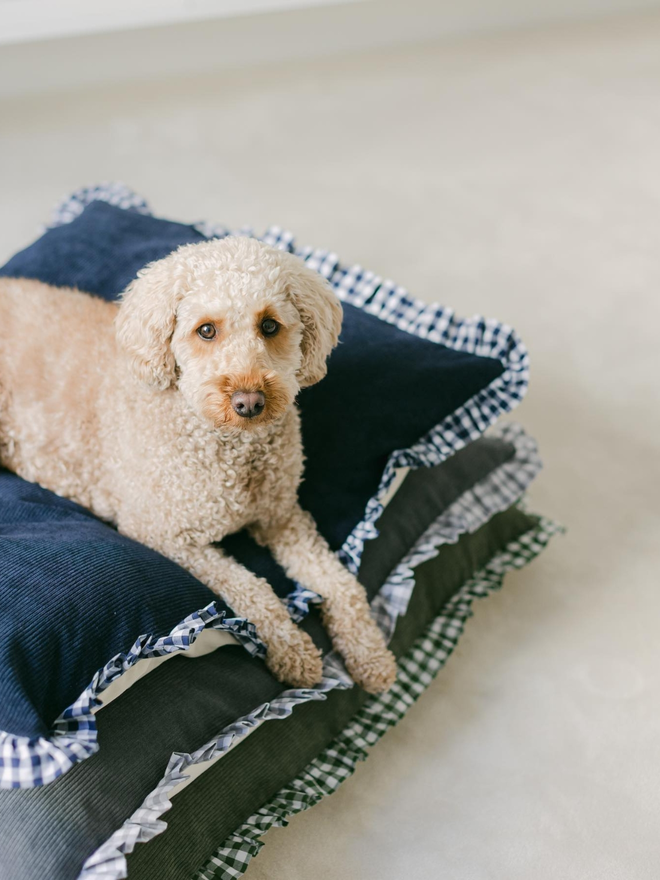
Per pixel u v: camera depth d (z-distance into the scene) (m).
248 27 4.18
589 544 2.08
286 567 1.64
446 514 1.84
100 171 3.53
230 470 1.53
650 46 4.32
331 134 3.76
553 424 2.39
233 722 1.39
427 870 1.46
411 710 1.73
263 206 3.30
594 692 1.75
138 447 1.56
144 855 1.22
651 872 1.45
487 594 1.90
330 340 1.60
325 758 1.59
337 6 4.21
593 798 1.57
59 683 1.17
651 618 1.90
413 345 1.83
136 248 2.06
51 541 1.33
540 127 3.74
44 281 2.02
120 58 4.11
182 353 1.48
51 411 1.69
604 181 3.38
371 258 3.00
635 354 2.60
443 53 4.36
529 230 3.13
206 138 3.76
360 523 1.68
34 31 3.88
